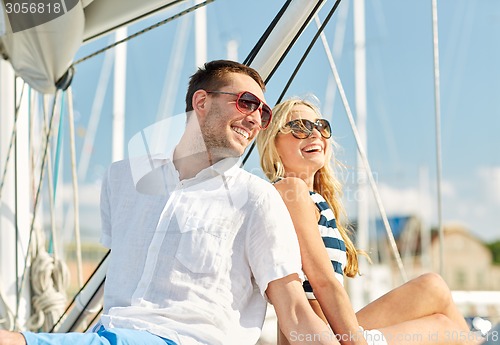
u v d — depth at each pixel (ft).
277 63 8.86
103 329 6.20
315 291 6.88
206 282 6.31
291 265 6.31
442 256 11.17
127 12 10.15
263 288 6.32
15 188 12.87
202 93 6.91
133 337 5.82
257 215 6.43
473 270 91.97
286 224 6.48
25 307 12.59
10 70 12.91
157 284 6.34
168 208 6.54
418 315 7.50
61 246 13.75
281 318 6.24
